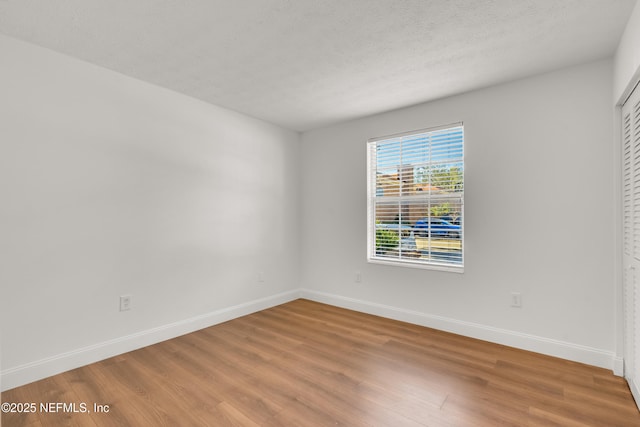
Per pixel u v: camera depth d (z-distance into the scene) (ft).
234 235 11.66
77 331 7.86
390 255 11.87
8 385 6.80
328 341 9.48
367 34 6.80
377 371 7.64
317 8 5.94
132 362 8.11
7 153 6.87
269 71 8.54
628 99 6.86
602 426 5.63
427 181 10.89
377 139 12.03
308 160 14.25
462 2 5.74
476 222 9.65
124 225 8.72
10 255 6.90
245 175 12.08
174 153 9.88
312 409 6.15
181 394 6.66
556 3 5.75
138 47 7.36
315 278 14.01
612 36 6.77
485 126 9.50
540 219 8.61
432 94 10.02
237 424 5.71
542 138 8.58
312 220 14.11
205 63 8.13
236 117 11.75
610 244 7.68
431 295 10.60
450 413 6.01
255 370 7.70
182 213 10.08
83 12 6.05
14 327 6.94
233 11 6.03
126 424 5.72
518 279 8.95
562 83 8.29
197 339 9.64
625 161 7.14
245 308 12.00
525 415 5.94
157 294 9.43
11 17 6.20
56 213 7.54
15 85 6.97
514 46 7.23
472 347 8.99
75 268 7.84
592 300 7.91
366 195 12.34
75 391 6.76
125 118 8.76
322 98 10.44
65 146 7.68
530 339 8.73
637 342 6.34
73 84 7.81
